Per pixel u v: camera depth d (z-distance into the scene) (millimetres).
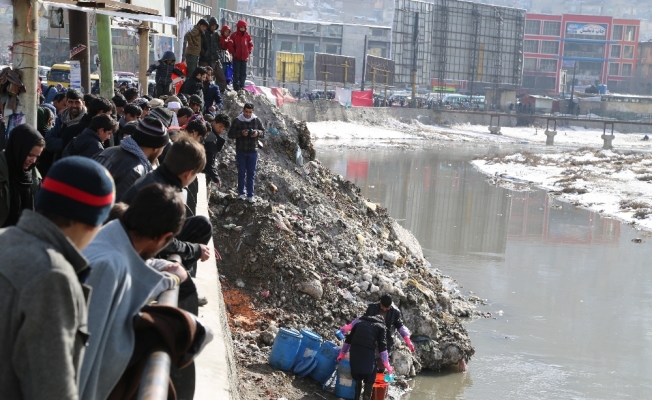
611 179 45281
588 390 12141
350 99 84250
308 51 120062
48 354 1967
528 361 13234
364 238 15023
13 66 7250
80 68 14047
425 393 11438
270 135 16875
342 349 10164
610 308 17031
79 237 2236
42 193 2201
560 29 155375
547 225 28016
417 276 14734
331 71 82750
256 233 12469
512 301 17000
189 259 4359
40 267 2010
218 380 4559
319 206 15117
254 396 8977
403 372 11734
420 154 61281
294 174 16500
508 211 31047
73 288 2045
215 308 5770
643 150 85750
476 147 77000
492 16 107625
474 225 26766
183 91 15711
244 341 10539
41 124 8430
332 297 12102
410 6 99375
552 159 59000
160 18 11953
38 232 2096
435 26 103625
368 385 9914
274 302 11641
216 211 12828
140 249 2727
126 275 2543
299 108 76438
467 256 21422
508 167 52438
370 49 120625
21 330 1957
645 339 14984
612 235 26703
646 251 23922
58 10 10297
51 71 30500
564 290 18359
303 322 11461
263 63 90062
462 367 12539
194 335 2705
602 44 157125
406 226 25594
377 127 85125
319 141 67438
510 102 109062
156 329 2592
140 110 7793
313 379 10250
